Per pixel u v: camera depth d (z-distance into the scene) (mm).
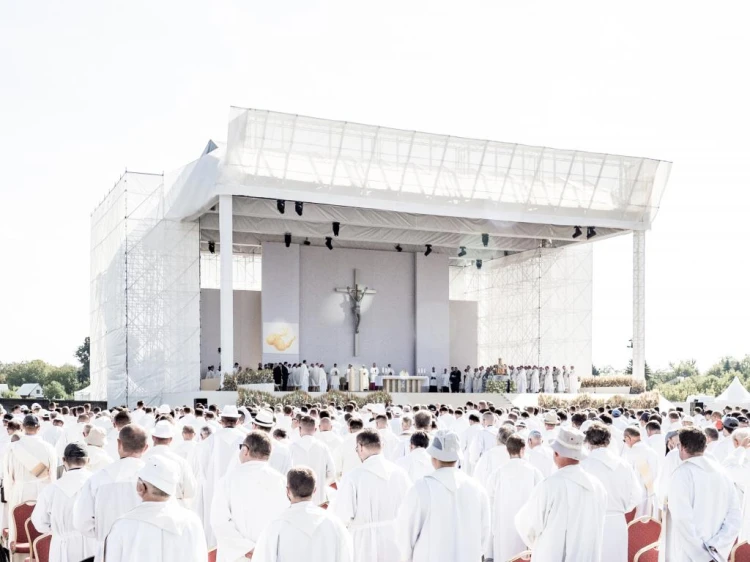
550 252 55969
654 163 48281
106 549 5945
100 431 10344
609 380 50188
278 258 51656
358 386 48219
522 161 46125
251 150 41406
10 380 115875
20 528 10750
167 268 47312
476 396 46594
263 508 7848
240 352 53406
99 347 53094
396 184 44594
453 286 62312
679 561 7711
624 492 8898
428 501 7434
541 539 7273
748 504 10320
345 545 6203
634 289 50438
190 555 6016
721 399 44031
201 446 12516
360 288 54438
